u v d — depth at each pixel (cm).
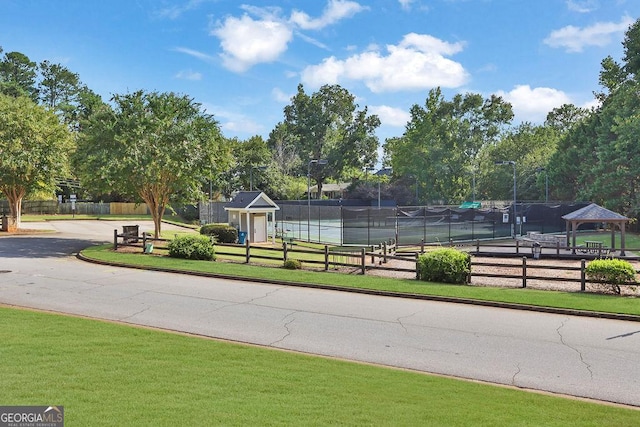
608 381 845
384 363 930
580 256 2552
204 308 1361
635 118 4519
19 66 8200
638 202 4462
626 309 1341
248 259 2205
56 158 3600
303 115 10006
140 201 3075
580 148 5819
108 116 2747
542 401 735
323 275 1875
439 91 8331
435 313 1342
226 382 751
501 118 8644
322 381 781
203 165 2903
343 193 9650
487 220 4100
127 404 641
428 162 8188
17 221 3759
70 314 1248
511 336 1120
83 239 3266
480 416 658
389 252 2664
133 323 1180
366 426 605
